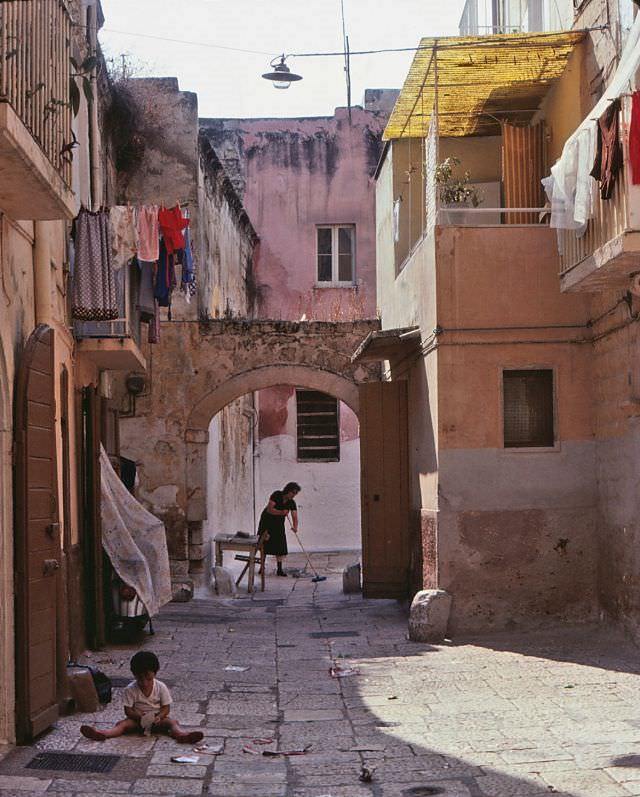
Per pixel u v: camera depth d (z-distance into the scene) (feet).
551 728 26.14
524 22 48.62
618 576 38.04
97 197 46.62
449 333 40.98
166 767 23.34
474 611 40.40
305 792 21.63
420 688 31.37
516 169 46.37
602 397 39.81
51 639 26.78
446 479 40.70
